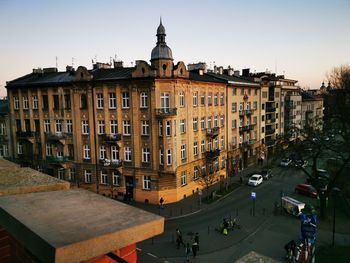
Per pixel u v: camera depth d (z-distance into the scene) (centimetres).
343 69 5775
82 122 4250
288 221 3272
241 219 3341
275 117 7319
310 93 10488
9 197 448
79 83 4153
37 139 4722
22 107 4838
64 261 267
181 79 3828
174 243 2753
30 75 5216
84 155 4312
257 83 6369
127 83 3828
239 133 5628
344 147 3375
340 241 2753
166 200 3872
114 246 311
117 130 4000
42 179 625
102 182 4241
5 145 5188
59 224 330
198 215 3478
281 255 2502
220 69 6303
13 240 425
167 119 3700
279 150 3900
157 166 3803
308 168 5744
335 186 3497
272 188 4578
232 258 2469
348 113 3625
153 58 3669
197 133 4341
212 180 4291
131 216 368
